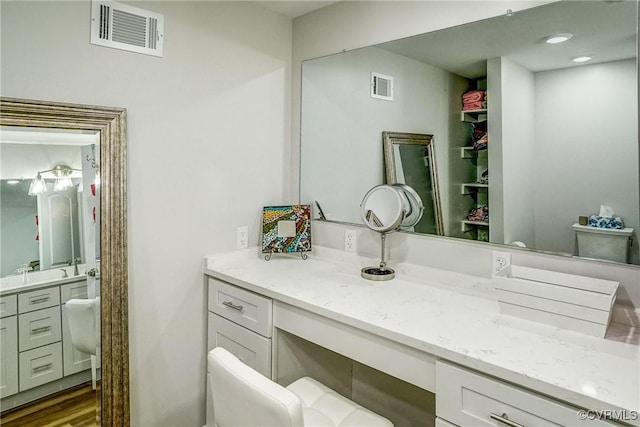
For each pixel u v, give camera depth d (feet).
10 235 4.86
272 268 6.64
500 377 3.39
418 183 5.93
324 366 6.43
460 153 5.47
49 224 5.09
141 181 5.88
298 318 5.21
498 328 4.20
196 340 6.64
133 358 5.93
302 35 7.57
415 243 6.09
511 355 3.58
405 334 4.04
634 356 3.57
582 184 4.52
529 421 3.27
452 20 5.52
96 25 5.35
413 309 4.76
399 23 6.11
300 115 7.69
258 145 7.33
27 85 4.84
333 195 7.18
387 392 6.66
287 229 7.25
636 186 4.20
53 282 5.16
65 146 5.16
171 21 6.07
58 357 5.20
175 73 6.15
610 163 4.34
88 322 5.41
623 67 4.24
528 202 4.91
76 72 5.20
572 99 4.55
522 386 3.31
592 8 4.41
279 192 7.74
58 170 5.13
